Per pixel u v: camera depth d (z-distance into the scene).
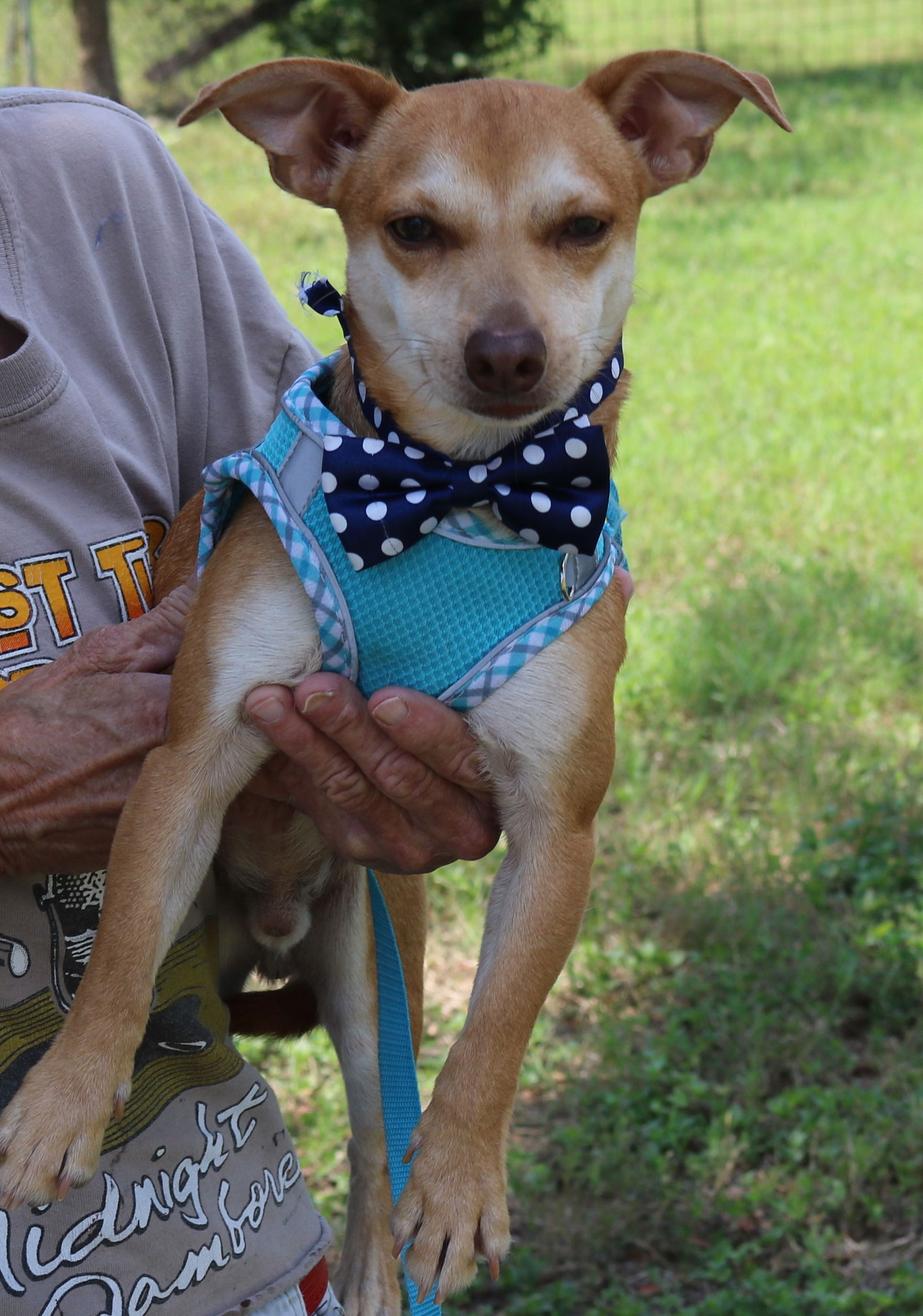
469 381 1.00
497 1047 1.00
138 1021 0.97
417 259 1.03
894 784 1.78
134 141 1.07
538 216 1.03
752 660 2.08
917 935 1.54
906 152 5.43
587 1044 1.49
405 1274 0.99
